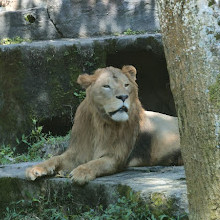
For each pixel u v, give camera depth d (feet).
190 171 20.74
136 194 29.48
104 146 37.52
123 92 36.04
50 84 59.67
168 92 67.87
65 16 68.39
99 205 32.96
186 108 20.15
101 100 36.52
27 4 68.69
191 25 19.34
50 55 59.57
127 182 31.81
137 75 67.56
